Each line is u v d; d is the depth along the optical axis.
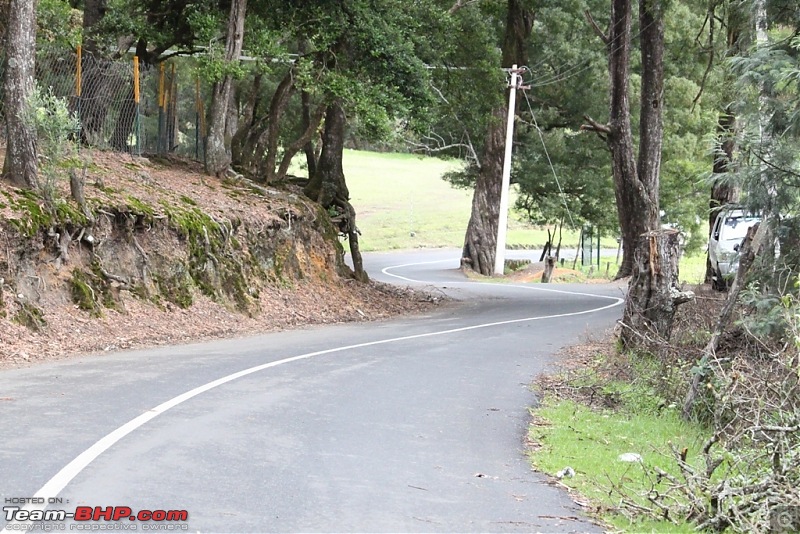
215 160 23.23
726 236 22.73
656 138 34.38
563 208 47.53
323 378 11.66
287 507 6.08
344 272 25.34
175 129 25.83
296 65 23.41
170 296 17.03
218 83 23.16
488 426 9.41
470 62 29.52
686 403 10.59
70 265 15.16
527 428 9.51
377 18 22.94
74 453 7.11
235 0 21.97
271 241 21.39
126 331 15.02
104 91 21.22
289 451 7.68
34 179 15.48
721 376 9.44
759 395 8.62
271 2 22.86
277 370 12.10
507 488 7.09
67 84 20.17
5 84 15.60
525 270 47.34
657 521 6.63
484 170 46.22
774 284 10.93
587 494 7.16
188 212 18.61
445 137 48.59
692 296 13.56
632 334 13.67
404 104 23.22
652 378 11.80
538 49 45.81
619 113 33.94
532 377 12.78
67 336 13.84
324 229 24.78
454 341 16.61
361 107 22.11
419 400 10.55
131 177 19.48
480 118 30.84
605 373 12.95
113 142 21.84
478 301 27.36
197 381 10.84
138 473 6.66
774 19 12.43
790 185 10.99
